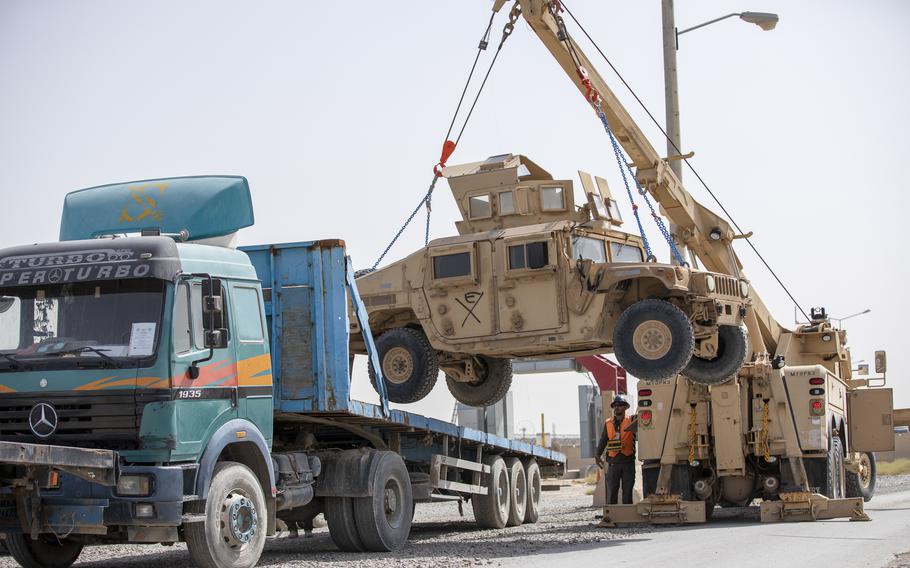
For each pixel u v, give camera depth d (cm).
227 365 1034
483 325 1443
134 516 939
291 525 1416
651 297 1423
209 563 988
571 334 1392
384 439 1405
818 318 1958
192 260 1025
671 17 1936
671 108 1919
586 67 1463
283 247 1184
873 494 2280
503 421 2509
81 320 982
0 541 1134
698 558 1029
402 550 1271
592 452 3120
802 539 1206
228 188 1131
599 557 1070
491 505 1661
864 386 2095
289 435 1323
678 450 1605
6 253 1016
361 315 1268
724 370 1517
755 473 1683
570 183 1508
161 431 949
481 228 1530
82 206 1151
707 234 1694
